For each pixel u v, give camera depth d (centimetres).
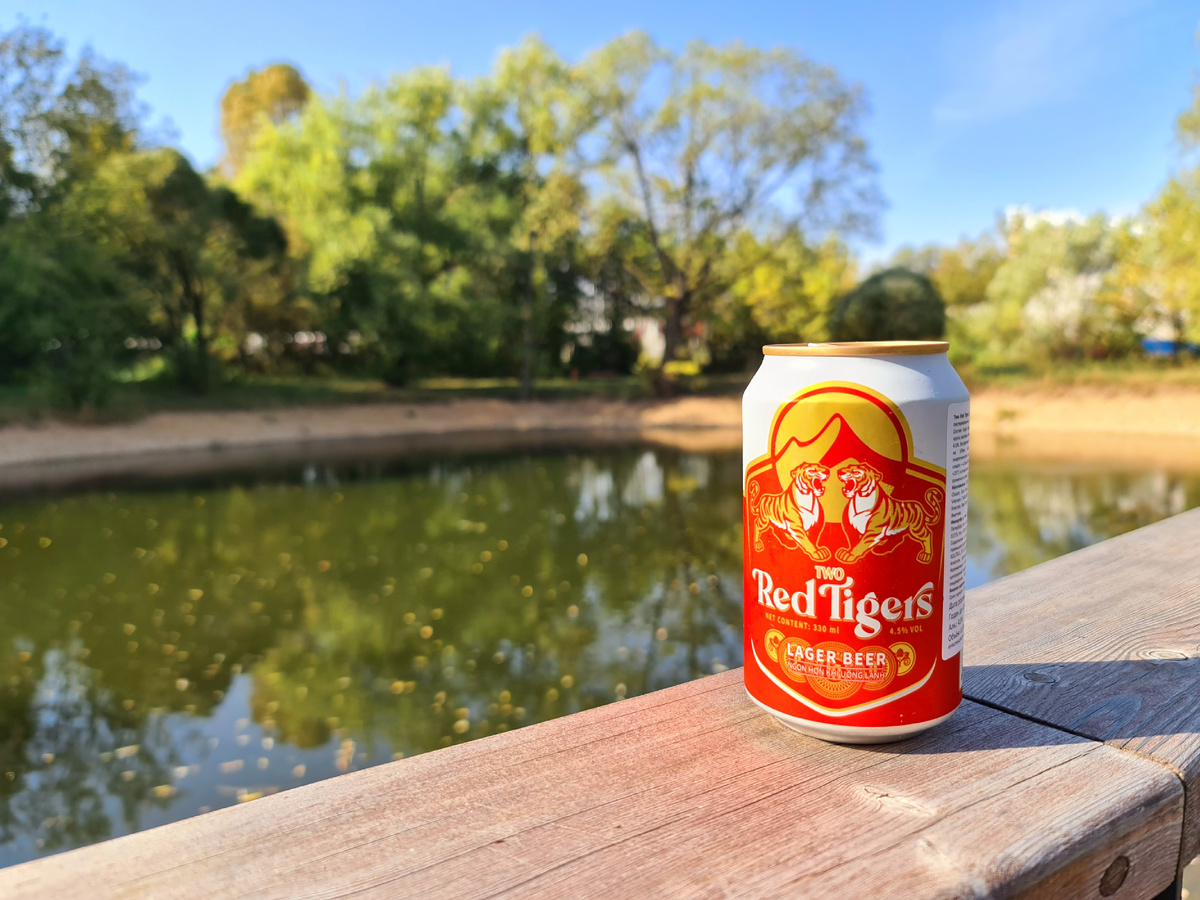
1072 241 3161
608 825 73
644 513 1179
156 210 2266
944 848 69
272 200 2980
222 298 2531
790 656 87
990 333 3400
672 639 666
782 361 88
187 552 975
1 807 429
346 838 72
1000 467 1477
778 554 87
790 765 84
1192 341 2352
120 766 469
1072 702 98
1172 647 113
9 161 1975
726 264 3056
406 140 2753
